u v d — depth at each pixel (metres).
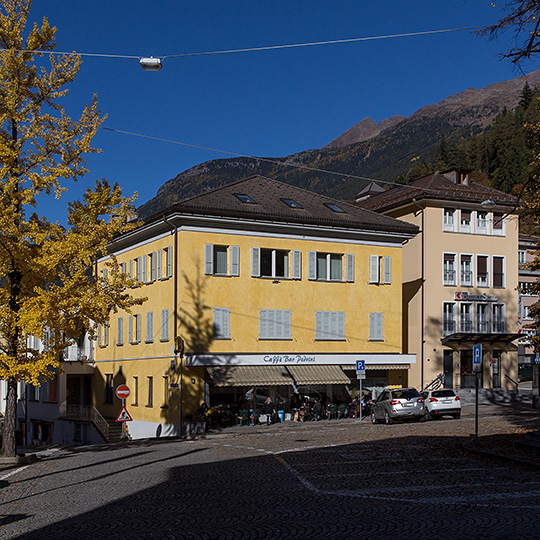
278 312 39.44
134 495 13.91
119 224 23.70
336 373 39.78
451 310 48.94
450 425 29.83
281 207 40.78
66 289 22.55
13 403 23.27
